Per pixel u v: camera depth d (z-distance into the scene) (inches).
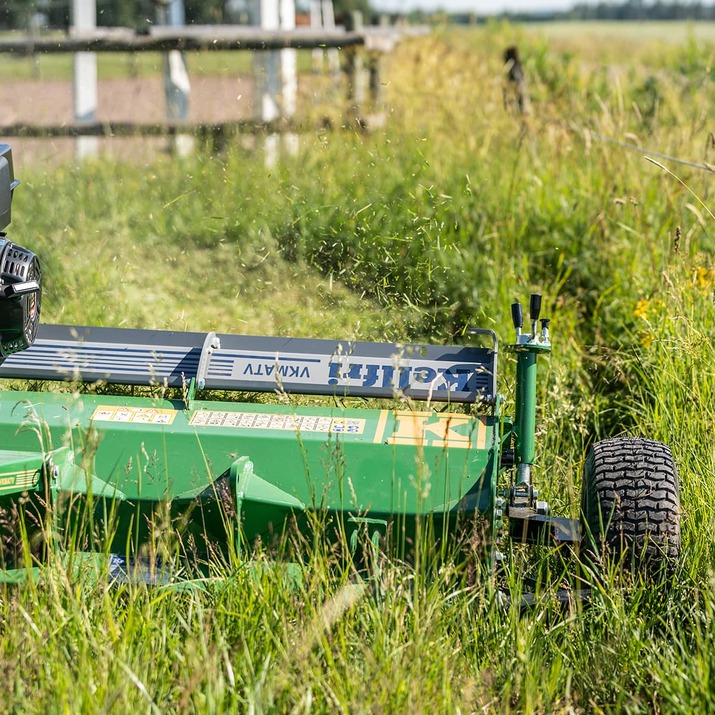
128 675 247.0
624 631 289.4
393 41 1020.5
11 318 312.2
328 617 274.8
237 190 630.5
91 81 997.2
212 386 360.2
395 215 559.5
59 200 674.8
